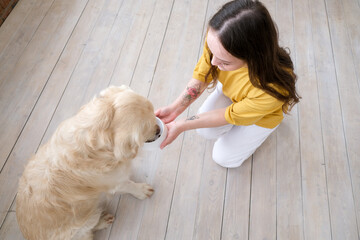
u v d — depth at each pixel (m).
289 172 2.02
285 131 2.17
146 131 1.17
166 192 1.92
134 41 2.53
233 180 1.98
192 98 1.62
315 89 2.36
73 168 1.25
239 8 0.94
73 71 2.35
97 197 1.56
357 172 2.02
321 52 2.56
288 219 1.86
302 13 2.79
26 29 2.53
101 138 1.13
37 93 2.23
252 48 0.97
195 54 2.48
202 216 1.86
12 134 2.06
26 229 1.45
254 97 1.23
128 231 1.80
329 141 2.13
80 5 2.71
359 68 2.47
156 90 2.29
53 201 1.32
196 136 2.12
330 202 1.92
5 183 1.88
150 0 2.79
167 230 1.81
